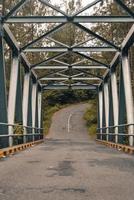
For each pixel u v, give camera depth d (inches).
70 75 1348.4
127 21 717.9
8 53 1318.9
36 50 925.2
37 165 440.5
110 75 1048.2
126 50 825.5
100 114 1414.9
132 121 757.3
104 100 1224.8
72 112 2568.9
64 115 2502.5
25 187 279.9
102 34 1453.0
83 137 1861.5
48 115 2527.1
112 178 329.1
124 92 818.8
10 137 699.4
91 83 1526.8
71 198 241.1
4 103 640.4
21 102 850.1
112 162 480.7
